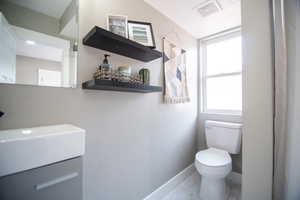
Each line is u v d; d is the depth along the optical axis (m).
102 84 0.89
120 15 1.16
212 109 2.27
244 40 1.02
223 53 2.19
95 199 1.09
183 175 1.99
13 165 0.50
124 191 1.28
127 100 1.30
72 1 0.97
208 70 2.33
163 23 1.67
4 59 0.75
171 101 1.72
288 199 0.90
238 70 2.05
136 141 1.38
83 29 1.01
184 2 1.48
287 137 0.89
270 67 0.91
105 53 1.13
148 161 1.50
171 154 1.80
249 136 1.00
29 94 0.81
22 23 0.80
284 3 0.89
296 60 0.86
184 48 2.02
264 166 0.94
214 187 1.50
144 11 1.44
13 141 0.50
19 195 0.52
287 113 0.89
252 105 0.99
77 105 0.99
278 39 0.91
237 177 1.95
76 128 0.77
